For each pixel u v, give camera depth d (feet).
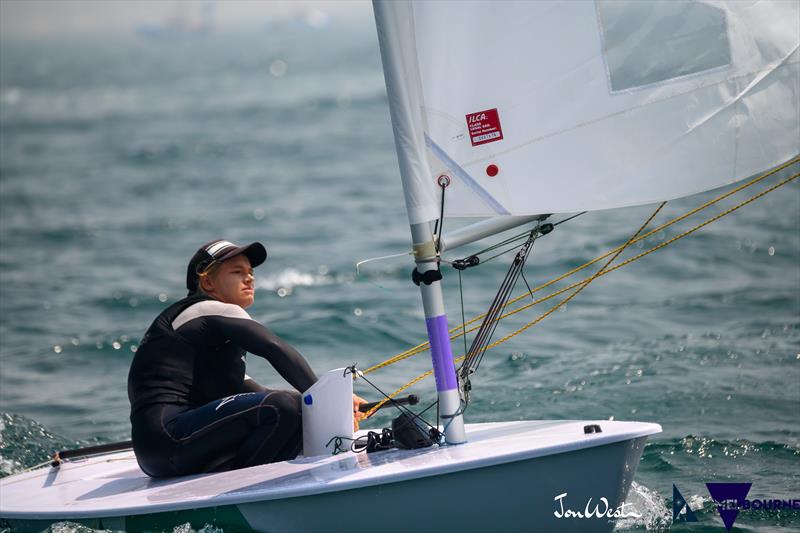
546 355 92.07
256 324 51.75
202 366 52.65
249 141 367.04
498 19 46.19
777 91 47.88
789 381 79.46
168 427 50.88
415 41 46.21
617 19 46.47
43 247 176.35
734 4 47.11
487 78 46.42
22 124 560.20
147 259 161.38
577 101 46.78
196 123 478.18
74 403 86.02
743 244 136.87
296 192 231.91
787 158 48.16
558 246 146.72
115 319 120.37
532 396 79.71
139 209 219.41
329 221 188.34
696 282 119.14
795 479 59.16
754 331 95.35
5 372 98.02
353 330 106.01
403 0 45.91
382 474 44.47
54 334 113.29
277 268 145.89
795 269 121.49
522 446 45.24
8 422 76.84
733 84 47.37
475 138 46.65
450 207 47.11
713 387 78.95
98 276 148.25
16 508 50.67
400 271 139.54
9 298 134.21
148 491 49.78
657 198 47.52
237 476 48.96
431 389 82.12
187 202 227.20
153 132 443.32
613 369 85.71
